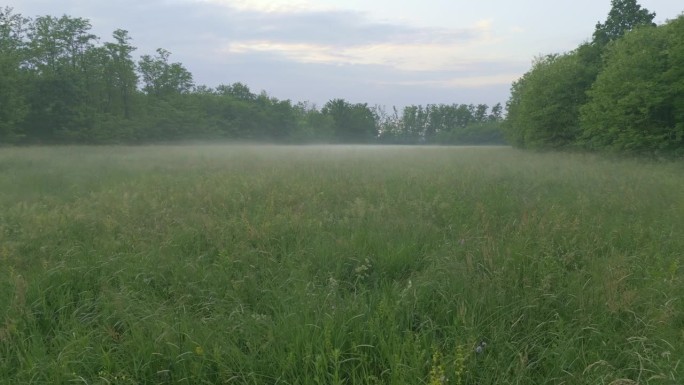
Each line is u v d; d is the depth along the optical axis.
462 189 9.36
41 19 47.53
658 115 21.16
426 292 3.60
